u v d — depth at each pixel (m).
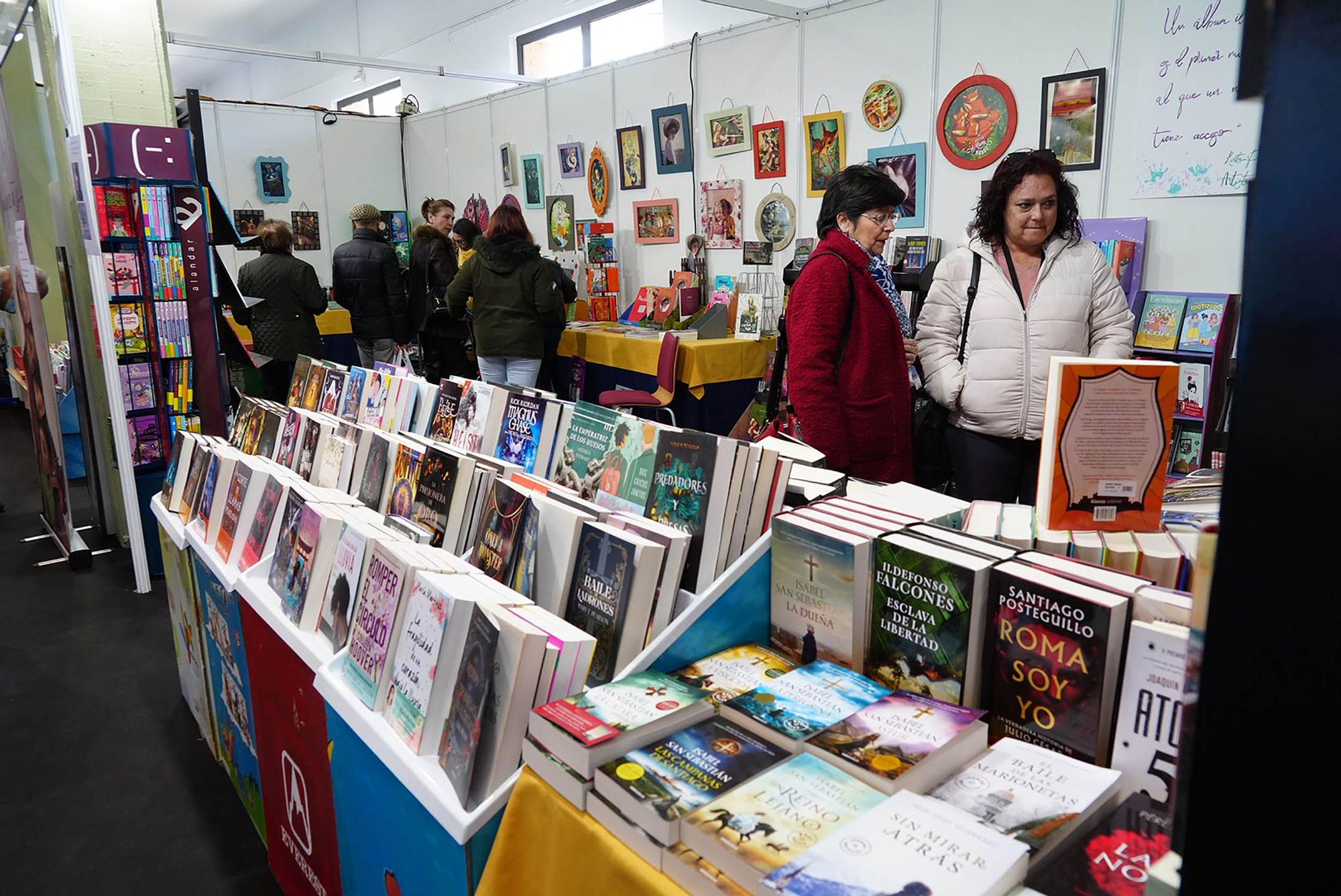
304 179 7.66
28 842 2.21
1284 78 0.36
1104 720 1.00
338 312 6.92
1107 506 1.32
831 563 1.25
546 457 1.85
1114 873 0.83
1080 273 2.33
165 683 3.04
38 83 4.84
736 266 5.17
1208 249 3.15
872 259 2.69
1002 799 0.93
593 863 0.97
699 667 1.28
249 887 2.04
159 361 3.89
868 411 2.26
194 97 4.17
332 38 10.48
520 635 1.13
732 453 1.36
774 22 4.65
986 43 3.73
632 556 1.28
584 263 6.23
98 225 3.52
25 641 3.37
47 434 4.12
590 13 6.99
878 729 1.04
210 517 2.24
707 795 0.94
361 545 1.54
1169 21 3.13
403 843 1.29
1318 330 0.36
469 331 5.89
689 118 5.22
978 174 3.87
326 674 1.47
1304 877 0.40
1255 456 0.39
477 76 6.30
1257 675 0.40
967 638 1.11
